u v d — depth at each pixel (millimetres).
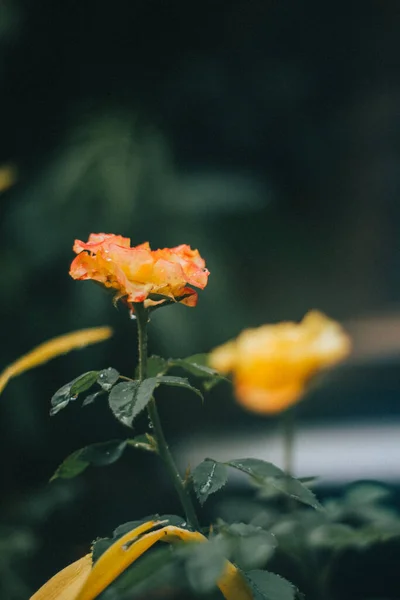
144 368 887
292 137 5508
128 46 4219
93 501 3162
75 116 3891
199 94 4586
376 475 2795
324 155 6078
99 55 4105
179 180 3152
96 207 3084
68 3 3992
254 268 3449
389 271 6965
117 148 3119
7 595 2043
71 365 3230
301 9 5734
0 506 2521
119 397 826
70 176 3072
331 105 6223
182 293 886
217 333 2920
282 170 5477
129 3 4172
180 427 3818
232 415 3783
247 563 896
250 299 3375
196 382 3758
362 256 6805
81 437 3449
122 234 3102
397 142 6688
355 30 6277
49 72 3984
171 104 4449
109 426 3553
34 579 2311
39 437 3189
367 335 6137
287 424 1338
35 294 3182
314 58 5941
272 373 1313
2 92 3920
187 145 4652
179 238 3104
